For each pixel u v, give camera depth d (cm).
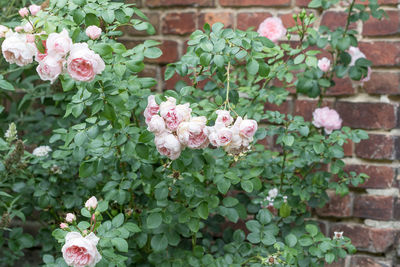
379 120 255
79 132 222
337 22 254
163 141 204
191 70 231
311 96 249
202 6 262
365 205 257
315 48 258
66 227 209
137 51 219
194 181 225
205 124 205
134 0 266
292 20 257
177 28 264
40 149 244
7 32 212
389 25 251
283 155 251
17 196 250
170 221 225
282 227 249
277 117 239
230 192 264
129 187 229
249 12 259
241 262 231
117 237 213
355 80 246
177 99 214
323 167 259
